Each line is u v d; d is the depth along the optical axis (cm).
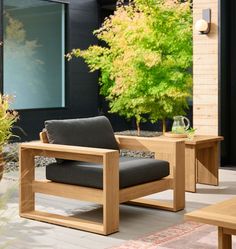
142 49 748
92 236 356
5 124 451
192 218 260
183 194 435
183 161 434
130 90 787
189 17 748
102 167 381
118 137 457
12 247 330
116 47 808
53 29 940
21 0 891
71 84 953
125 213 421
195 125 653
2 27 827
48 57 938
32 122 887
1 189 452
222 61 644
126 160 426
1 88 828
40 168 643
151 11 744
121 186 377
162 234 358
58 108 932
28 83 908
